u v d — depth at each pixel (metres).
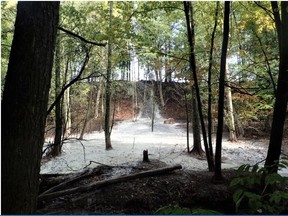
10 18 10.06
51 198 6.19
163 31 16.66
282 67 5.89
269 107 11.72
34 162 2.09
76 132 18.12
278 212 1.42
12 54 2.10
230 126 16.47
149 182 7.07
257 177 1.50
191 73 9.24
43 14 2.12
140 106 31.86
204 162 10.95
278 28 6.05
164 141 16.69
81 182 7.20
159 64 11.34
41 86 2.12
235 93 11.38
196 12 10.59
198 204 6.59
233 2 8.95
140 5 9.08
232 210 6.45
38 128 2.12
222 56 7.29
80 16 10.34
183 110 29.53
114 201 6.33
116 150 13.58
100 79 20.83
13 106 2.03
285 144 14.70
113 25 8.83
